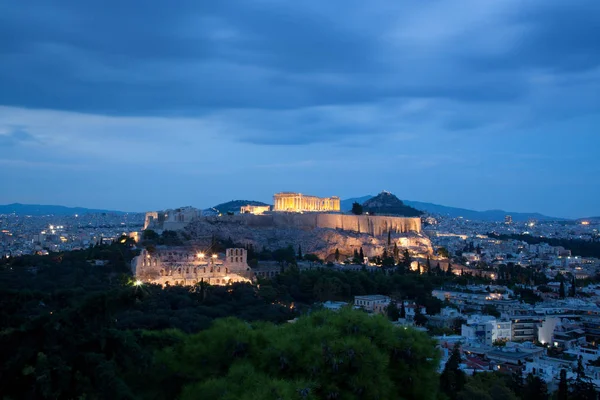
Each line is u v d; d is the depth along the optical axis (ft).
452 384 487.61
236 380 212.84
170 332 247.50
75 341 204.64
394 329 247.70
